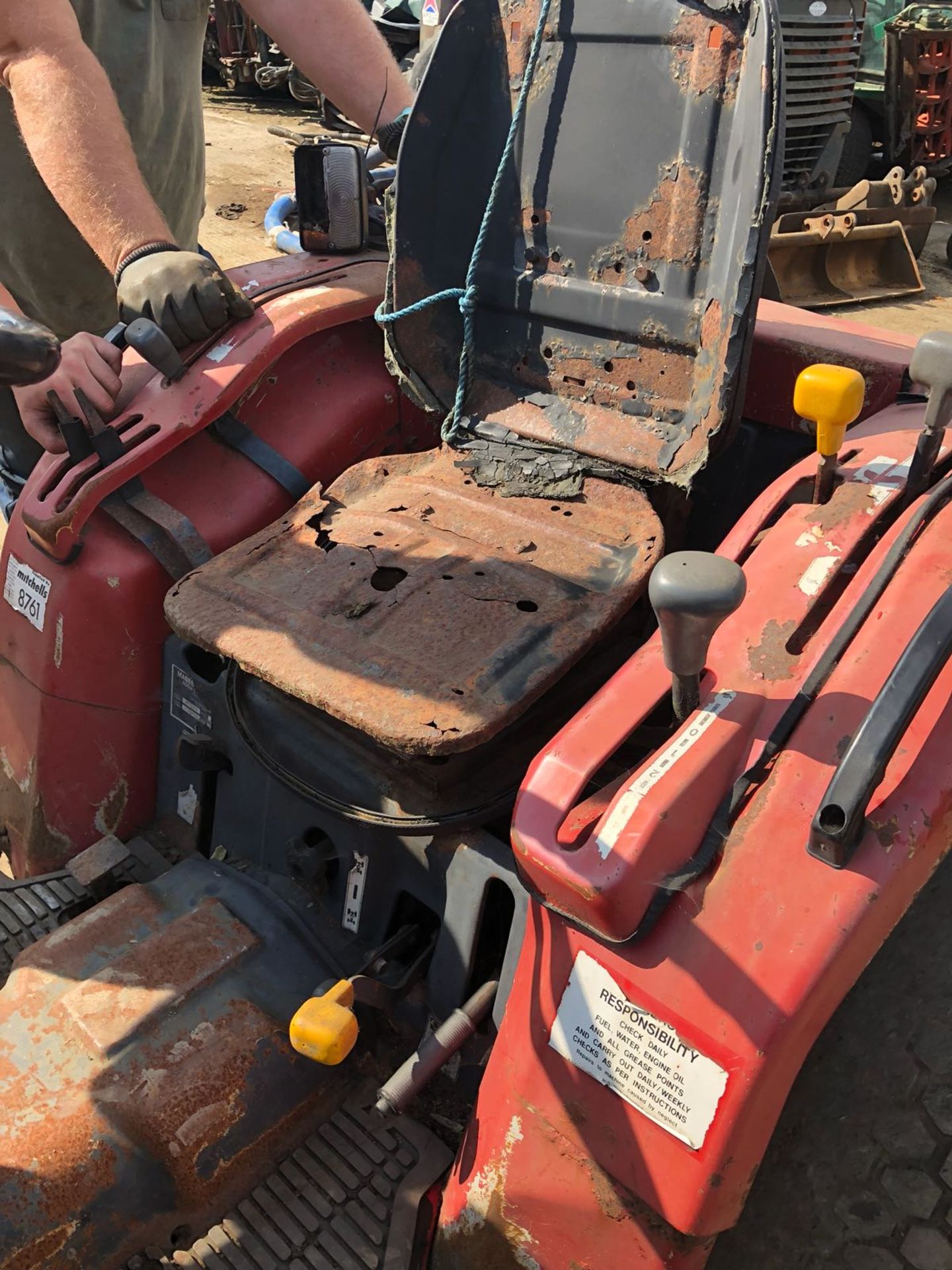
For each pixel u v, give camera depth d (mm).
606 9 1436
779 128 1228
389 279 1673
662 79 1414
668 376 1531
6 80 1812
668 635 977
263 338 1734
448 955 1302
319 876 1411
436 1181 1269
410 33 7770
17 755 1814
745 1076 946
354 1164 1283
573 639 1316
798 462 1672
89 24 2299
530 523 1534
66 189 1744
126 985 1287
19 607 1777
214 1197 1226
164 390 1729
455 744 1178
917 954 1105
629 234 1509
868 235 5539
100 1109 1190
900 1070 1068
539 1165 1085
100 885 1657
